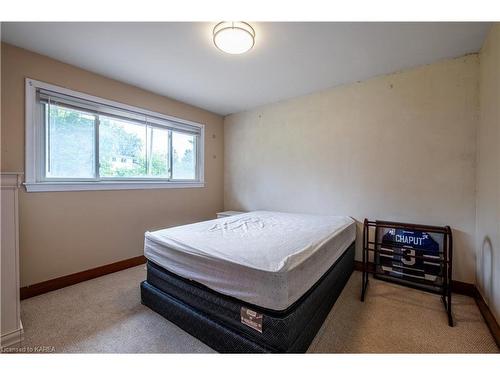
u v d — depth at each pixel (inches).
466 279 80.8
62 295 79.0
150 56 82.0
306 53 79.9
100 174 98.4
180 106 130.2
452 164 83.1
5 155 74.0
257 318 47.2
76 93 88.9
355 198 105.1
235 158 153.3
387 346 54.2
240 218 105.2
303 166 122.0
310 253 56.6
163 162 124.6
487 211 68.2
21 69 76.5
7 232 53.4
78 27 66.2
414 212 90.7
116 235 102.1
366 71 93.7
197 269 57.9
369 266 98.1
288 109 127.0
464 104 80.6
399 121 93.2
